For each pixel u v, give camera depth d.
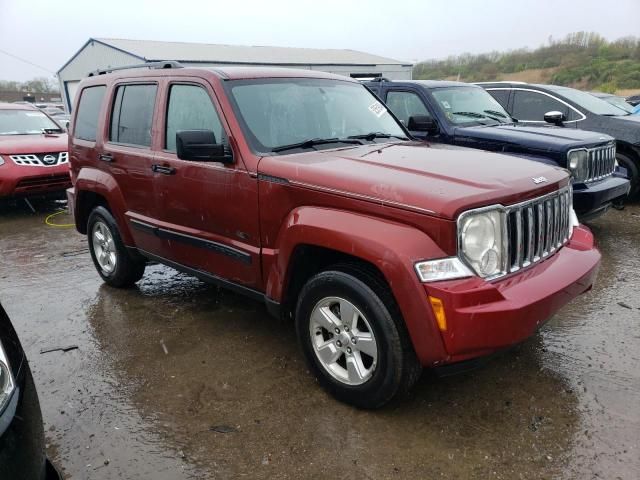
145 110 4.34
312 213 3.04
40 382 3.51
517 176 3.01
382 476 2.59
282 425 2.99
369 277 2.86
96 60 28.89
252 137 3.50
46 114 10.49
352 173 2.99
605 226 7.04
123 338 4.11
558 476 2.55
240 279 3.67
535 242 3.04
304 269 3.33
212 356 3.79
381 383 2.89
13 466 1.79
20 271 5.86
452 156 3.46
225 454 2.78
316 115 3.96
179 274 5.54
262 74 3.96
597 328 4.05
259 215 3.38
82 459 2.77
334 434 2.90
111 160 4.62
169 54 26.30
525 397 3.19
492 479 2.55
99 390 3.40
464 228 2.62
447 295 2.56
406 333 2.80
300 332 3.29
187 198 3.88
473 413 3.05
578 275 3.03
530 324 2.70
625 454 2.68
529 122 7.88
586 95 8.94
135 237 4.59
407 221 2.70
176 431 2.97
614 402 3.11
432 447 2.77
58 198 10.09
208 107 3.76
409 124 6.25
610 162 6.49
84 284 5.36
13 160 8.41
